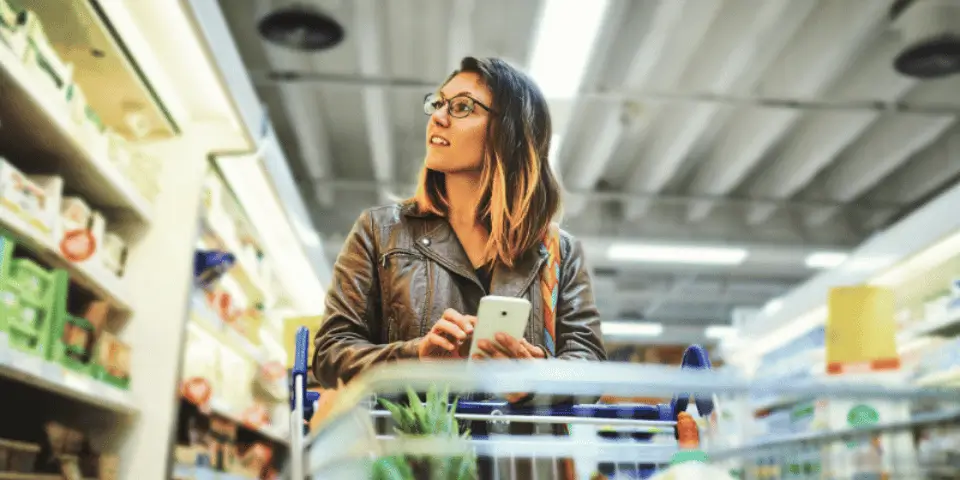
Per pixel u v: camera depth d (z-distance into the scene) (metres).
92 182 3.09
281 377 5.34
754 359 7.39
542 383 0.82
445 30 6.45
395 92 7.50
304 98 7.25
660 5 5.44
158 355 3.32
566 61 4.69
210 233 4.12
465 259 1.52
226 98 3.57
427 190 1.58
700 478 0.96
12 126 2.64
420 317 1.46
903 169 9.35
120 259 3.38
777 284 12.70
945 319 4.52
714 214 10.17
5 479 2.32
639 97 6.86
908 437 0.86
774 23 5.71
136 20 3.06
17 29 2.42
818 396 0.83
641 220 10.05
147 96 3.40
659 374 0.81
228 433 4.49
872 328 2.64
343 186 9.51
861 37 5.91
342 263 1.55
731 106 7.27
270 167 4.25
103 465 3.03
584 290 1.61
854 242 10.25
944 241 4.45
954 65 6.05
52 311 2.56
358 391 0.89
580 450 1.21
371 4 5.54
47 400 3.14
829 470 0.91
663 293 13.12
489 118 1.57
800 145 8.16
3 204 2.31
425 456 1.02
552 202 1.58
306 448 1.16
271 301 5.82
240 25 6.43
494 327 1.17
